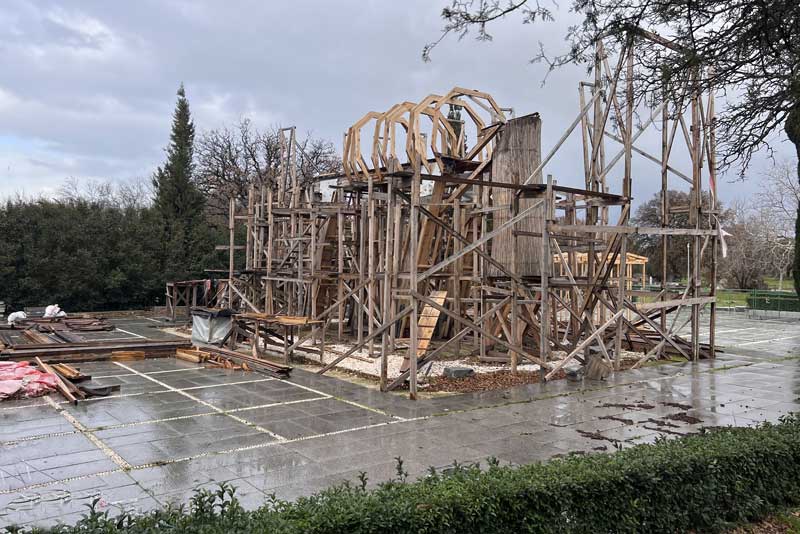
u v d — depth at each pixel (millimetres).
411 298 9531
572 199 14258
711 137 13031
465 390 10039
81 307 24391
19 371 10070
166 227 27719
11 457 6355
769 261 35719
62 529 3383
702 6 5793
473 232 13188
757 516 5062
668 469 4617
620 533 4316
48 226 23391
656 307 12938
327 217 17031
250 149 36844
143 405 8844
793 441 5512
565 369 11359
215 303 24797
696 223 13672
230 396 9523
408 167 15211
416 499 3770
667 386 10656
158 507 5027
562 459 5035
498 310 12289
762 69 6133
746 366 13203
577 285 12406
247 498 5238
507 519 3939
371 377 11109
